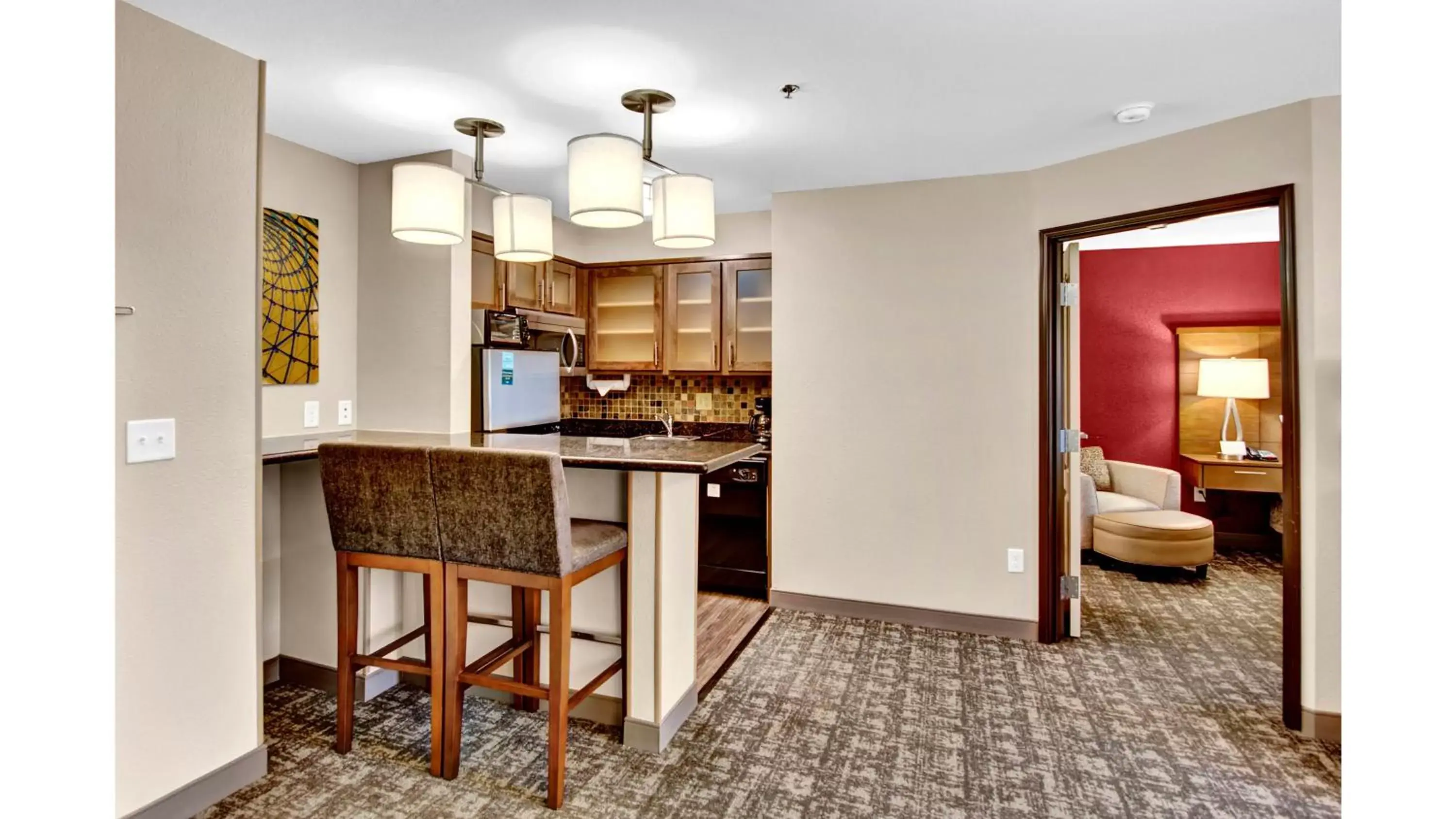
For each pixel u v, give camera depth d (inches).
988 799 76.7
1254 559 185.0
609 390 182.2
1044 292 123.3
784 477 142.2
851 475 137.4
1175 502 176.4
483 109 99.3
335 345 120.6
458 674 79.9
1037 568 125.4
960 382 129.8
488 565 77.7
